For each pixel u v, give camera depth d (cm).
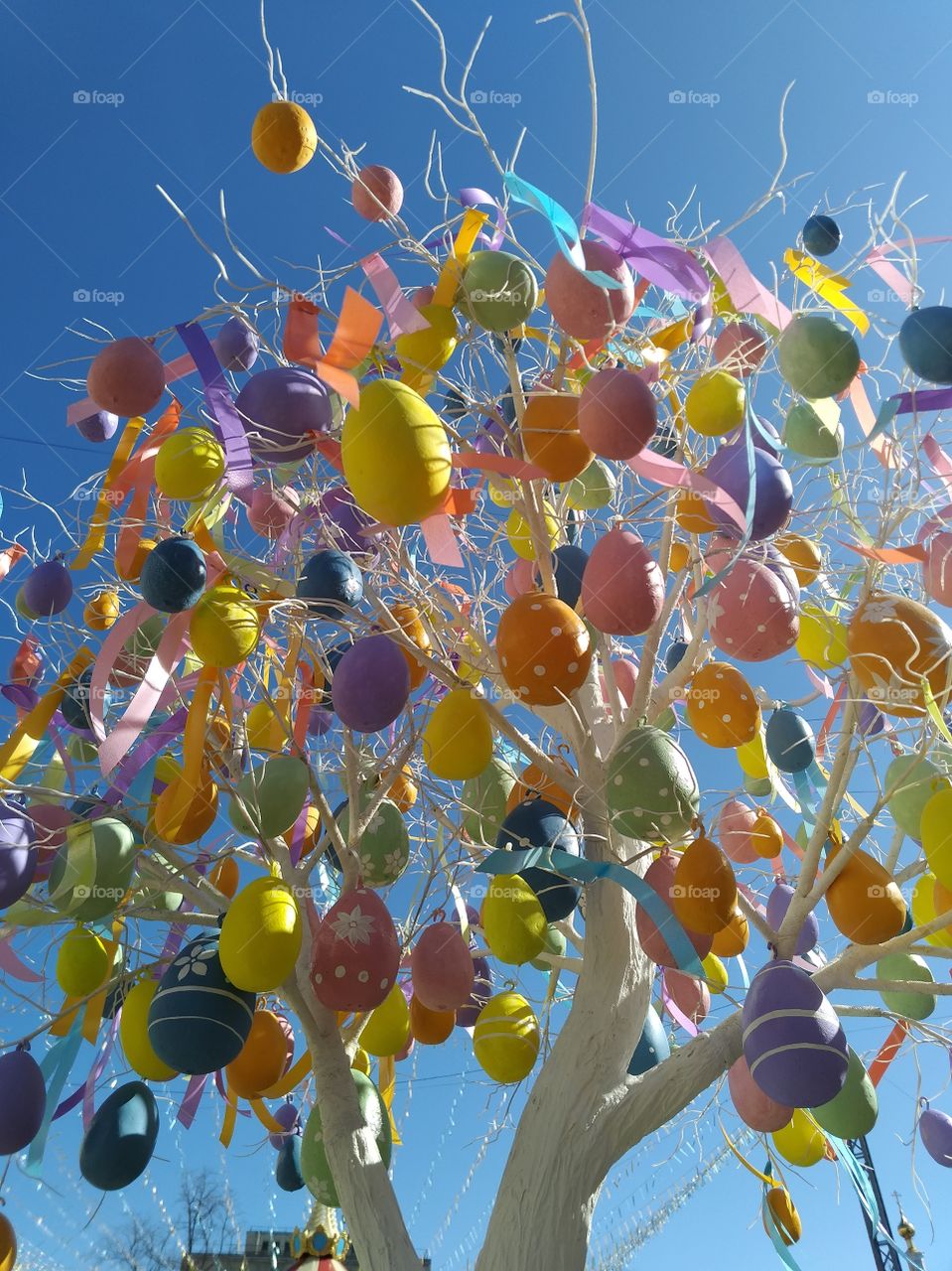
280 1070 288
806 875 284
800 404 282
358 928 257
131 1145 270
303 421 246
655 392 310
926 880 345
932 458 293
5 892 256
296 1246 327
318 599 260
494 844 312
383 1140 307
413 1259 268
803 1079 238
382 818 314
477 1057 298
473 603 344
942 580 265
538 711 363
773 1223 329
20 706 325
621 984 306
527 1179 280
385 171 304
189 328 255
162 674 256
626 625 263
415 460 218
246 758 327
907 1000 333
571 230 240
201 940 262
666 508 306
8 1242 273
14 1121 262
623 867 281
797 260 302
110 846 273
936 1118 329
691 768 279
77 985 281
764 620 261
